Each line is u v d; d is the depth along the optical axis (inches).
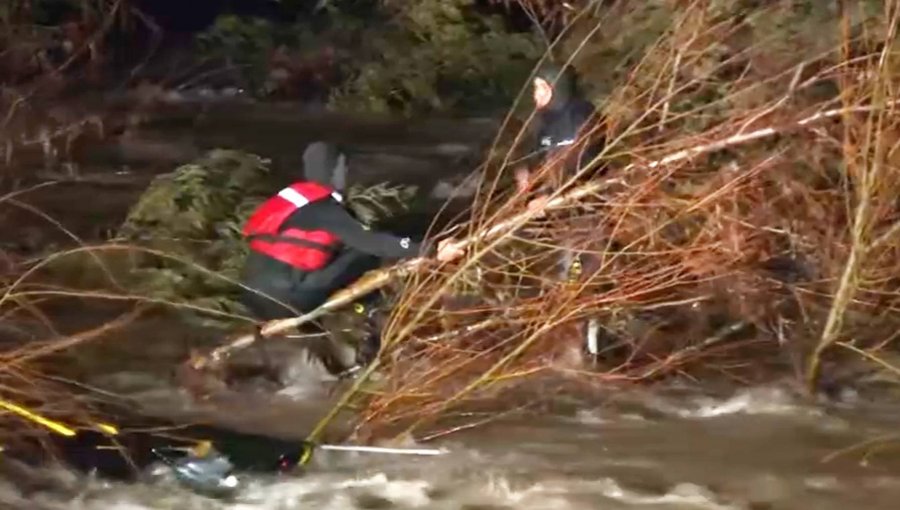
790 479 266.7
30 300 379.9
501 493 258.8
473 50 800.3
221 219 434.9
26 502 253.1
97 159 644.7
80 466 268.2
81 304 384.8
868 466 274.2
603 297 297.4
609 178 293.7
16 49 796.6
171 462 265.3
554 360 324.2
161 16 971.3
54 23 856.9
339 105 817.5
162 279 382.6
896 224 311.3
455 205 500.1
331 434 290.8
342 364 319.0
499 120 757.3
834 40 346.3
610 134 296.4
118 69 887.1
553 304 300.5
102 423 286.8
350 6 920.3
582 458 276.7
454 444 284.2
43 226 493.0
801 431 293.3
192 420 296.0
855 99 308.5
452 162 632.4
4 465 268.8
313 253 311.7
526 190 293.6
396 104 800.9
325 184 316.5
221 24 927.7
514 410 302.8
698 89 333.1
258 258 315.6
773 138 336.2
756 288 341.1
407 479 265.7
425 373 296.2
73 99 812.0
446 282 293.6
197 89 881.5
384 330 306.8
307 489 261.0
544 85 324.5
